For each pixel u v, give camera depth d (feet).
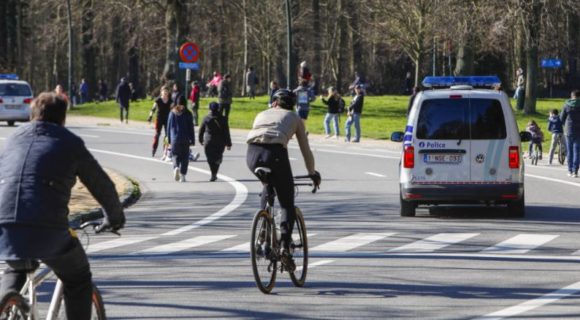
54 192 55.21
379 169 237.25
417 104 150.30
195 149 293.84
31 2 621.31
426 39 505.66
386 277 98.22
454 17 400.67
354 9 609.01
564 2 392.27
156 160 258.57
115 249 119.85
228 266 105.70
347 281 95.91
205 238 129.59
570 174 222.89
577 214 155.53
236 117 423.64
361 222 145.69
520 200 150.00
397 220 148.15
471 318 78.95
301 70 390.21
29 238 54.08
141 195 185.68
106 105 518.78
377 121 412.98
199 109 458.91
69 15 529.86
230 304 84.53
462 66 433.48
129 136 346.33
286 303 84.99
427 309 82.53
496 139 148.15
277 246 90.63
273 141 89.81
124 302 85.61
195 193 187.93
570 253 115.34
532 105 427.33
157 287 92.89
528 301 86.02
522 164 149.48
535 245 121.80
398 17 516.73
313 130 372.79
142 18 515.09
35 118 57.47
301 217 93.97
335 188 196.44
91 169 56.49
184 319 78.48
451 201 149.48
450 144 148.25
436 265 105.81
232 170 233.76
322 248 119.24
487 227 139.44
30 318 56.70
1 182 55.16
